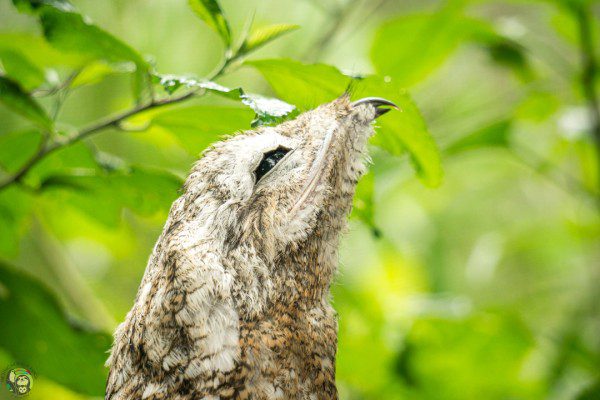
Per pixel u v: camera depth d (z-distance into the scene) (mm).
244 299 2260
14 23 2641
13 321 2441
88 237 2838
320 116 2301
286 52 2857
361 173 2311
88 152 2443
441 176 2373
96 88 2764
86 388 2459
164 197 2406
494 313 2807
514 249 3885
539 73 3059
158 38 2674
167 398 2250
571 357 3016
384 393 2768
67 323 2445
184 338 2252
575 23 2875
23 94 2369
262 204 2275
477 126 2969
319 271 2287
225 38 2334
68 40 2338
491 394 2871
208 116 2363
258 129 2297
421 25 2785
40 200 2521
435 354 2787
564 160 3789
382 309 2893
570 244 3930
